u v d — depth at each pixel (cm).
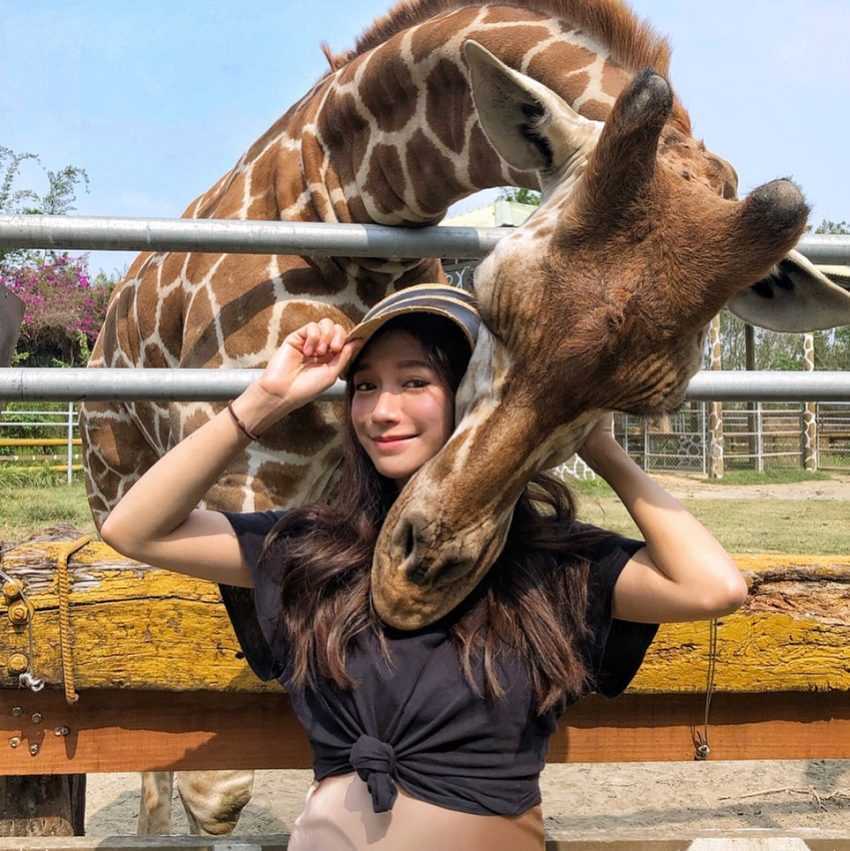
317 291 256
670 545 144
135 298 320
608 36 216
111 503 379
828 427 2091
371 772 134
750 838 175
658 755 190
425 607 132
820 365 2375
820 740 193
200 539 153
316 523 153
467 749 139
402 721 139
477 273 126
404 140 251
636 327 115
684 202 116
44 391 197
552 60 218
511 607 144
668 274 114
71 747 179
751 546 787
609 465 152
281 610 149
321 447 252
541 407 122
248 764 183
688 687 182
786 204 109
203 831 247
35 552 174
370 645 143
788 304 152
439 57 236
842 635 184
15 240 200
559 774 392
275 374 147
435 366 143
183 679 174
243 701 183
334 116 264
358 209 267
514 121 144
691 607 142
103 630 172
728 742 191
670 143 135
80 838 175
